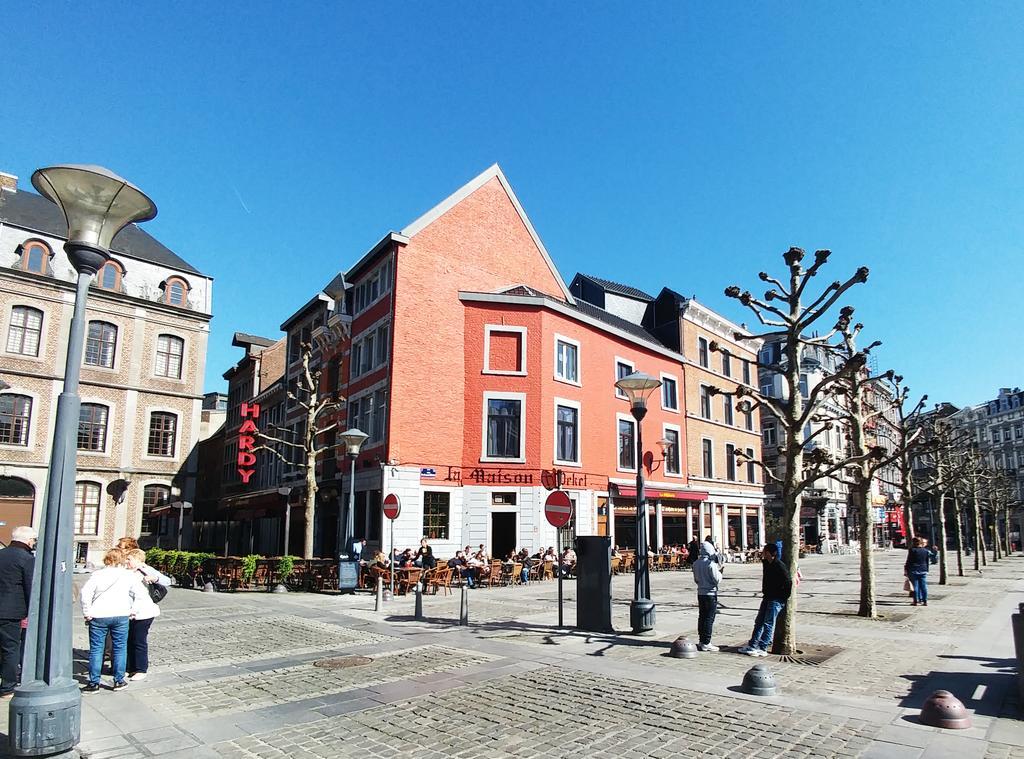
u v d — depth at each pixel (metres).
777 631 9.66
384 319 25.61
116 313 35.22
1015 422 81.94
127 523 34.41
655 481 33.16
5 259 31.86
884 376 15.73
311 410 22.53
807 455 14.32
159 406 36.16
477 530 24.92
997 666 8.82
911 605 16.36
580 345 29.19
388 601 16.95
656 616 13.96
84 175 5.65
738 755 5.50
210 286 39.00
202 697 7.34
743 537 40.81
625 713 6.64
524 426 26.00
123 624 7.84
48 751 5.13
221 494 44.59
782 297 11.28
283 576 19.73
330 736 6.03
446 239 27.08
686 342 38.03
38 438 31.81
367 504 24.64
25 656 5.30
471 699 7.19
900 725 6.22
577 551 12.33
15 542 7.45
